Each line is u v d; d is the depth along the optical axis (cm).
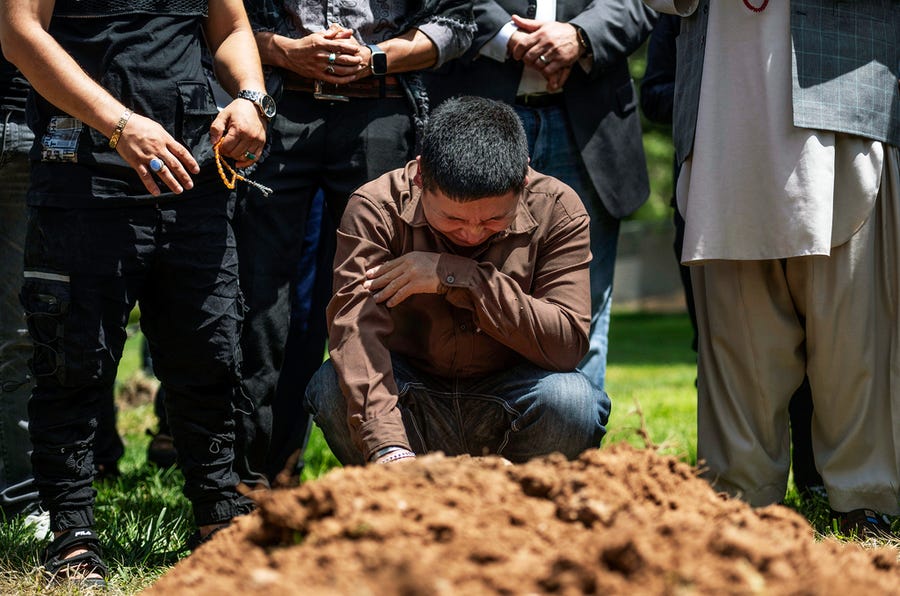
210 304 337
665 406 704
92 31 322
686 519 208
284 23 404
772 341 382
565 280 332
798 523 229
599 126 444
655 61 498
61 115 323
